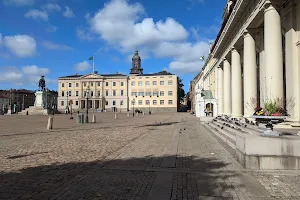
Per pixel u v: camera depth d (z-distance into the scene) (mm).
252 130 10945
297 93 11633
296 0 11664
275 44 11180
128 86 107312
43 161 8078
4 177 6203
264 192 5074
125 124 27094
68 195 4949
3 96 119438
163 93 103125
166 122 31109
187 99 129375
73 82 111438
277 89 10930
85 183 5730
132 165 7516
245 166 6855
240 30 16219
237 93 18391
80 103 109000
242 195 4930
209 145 11406
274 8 11398
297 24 11719
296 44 11750
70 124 26594
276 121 7691
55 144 11914
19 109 126125
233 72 18609
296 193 5012
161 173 6582
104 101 107875
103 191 5184
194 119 39656
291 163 6637
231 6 18844
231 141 11289
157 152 9773
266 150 6727
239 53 18719
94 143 12281
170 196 4895
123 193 5066
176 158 8531
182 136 15180
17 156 8906
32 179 6039
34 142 12562
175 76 102500
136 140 13453
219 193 5043
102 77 108250
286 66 12383
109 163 7801
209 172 6605
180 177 6195
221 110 26203
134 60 116562
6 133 17016
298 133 8250
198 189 5293
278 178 5945
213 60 42844
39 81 67688
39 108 66375
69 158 8586
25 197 4832
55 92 131875
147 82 104938
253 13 13469
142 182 5801
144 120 36625
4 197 4832
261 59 16156
